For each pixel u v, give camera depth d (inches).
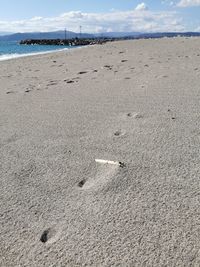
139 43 704.4
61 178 85.2
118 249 59.1
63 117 137.0
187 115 126.7
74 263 56.8
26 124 130.8
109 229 64.4
